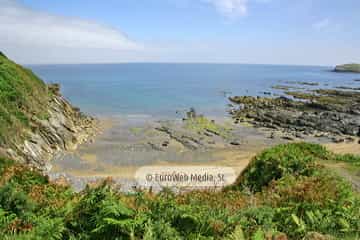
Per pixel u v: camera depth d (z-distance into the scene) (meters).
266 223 5.62
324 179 9.45
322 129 35.81
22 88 25.67
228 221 5.55
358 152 26.38
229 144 29.11
